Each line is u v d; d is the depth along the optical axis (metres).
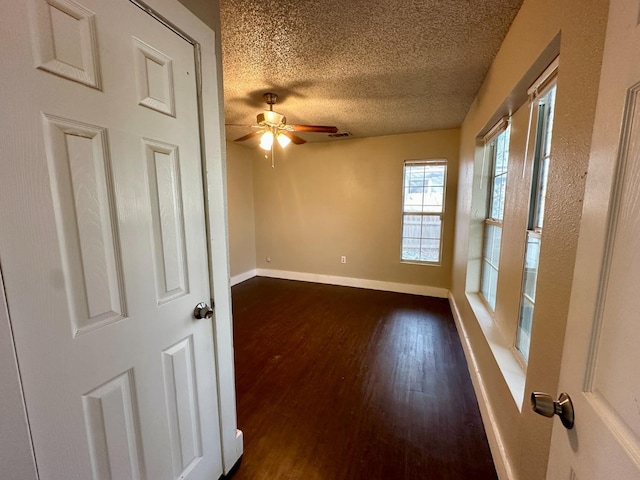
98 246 0.77
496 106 1.80
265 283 4.70
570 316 0.59
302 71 2.09
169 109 0.96
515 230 1.67
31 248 0.64
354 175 4.29
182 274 1.05
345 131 3.81
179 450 1.08
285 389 2.02
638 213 0.41
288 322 3.16
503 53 1.67
